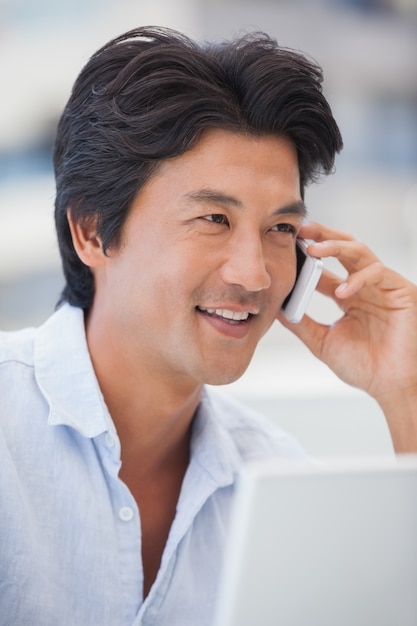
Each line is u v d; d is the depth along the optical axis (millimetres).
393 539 933
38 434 1539
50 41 3689
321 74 1540
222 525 1668
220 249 1458
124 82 1458
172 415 1630
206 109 1410
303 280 1723
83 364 1583
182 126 1412
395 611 965
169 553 1552
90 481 1531
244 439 1872
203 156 1434
